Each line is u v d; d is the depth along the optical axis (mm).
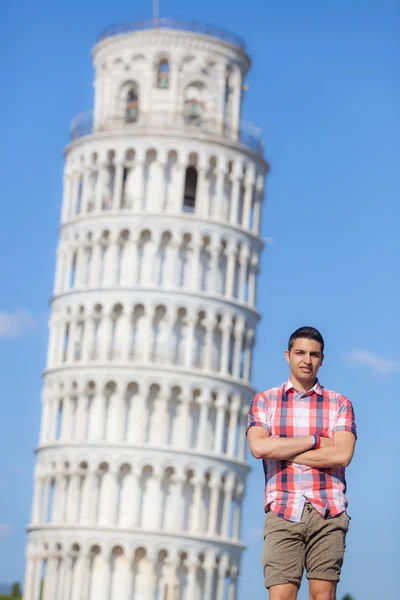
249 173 127062
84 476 119188
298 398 13820
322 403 13758
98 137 125375
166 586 115812
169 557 115875
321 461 13281
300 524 13250
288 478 13391
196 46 126938
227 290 123375
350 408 13750
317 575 13227
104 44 128875
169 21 126750
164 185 124188
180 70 126812
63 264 127375
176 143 124000
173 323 120438
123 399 118438
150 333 120000
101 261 123438
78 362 120500
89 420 119750
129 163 124812
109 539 115625
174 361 120062
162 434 117875
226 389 120688
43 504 122938
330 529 13219
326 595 13188
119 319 121312
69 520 118125
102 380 119062
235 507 122000
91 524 116375
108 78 128875
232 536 121125
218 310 121750
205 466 118500
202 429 119125
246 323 124938
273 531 13336
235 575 120750
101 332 121312
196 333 121500
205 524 118625
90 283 122750
